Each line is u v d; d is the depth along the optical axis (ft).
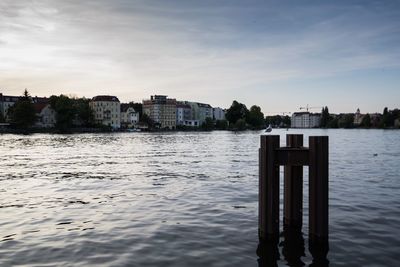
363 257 31.71
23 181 77.82
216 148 192.85
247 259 31.40
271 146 34.58
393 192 61.52
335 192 61.41
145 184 72.33
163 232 39.06
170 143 250.98
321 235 34.42
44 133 464.65
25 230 40.27
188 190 64.75
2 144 229.45
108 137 366.84
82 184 73.15
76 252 33.19
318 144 33.68
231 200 55.47
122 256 32.12
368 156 137.28
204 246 34.58
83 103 549.13
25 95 519.19
